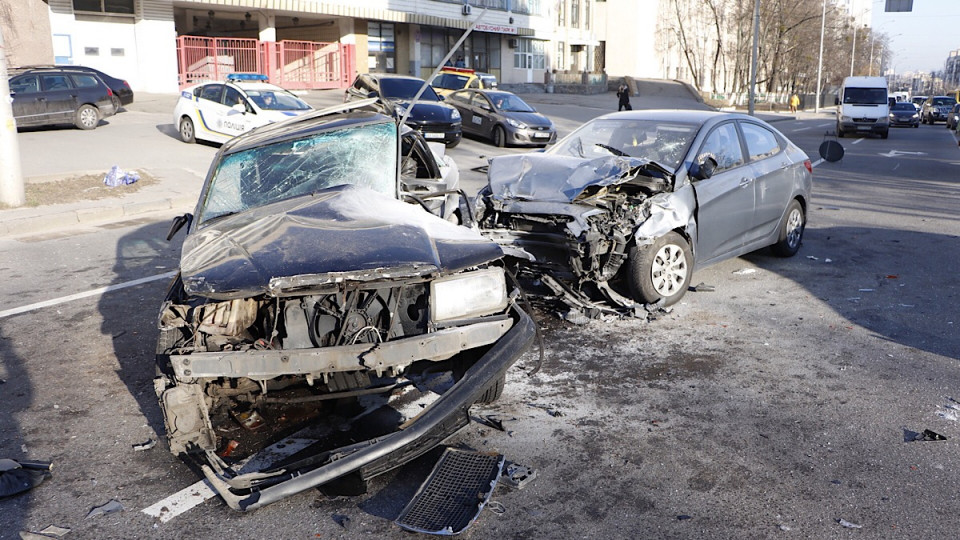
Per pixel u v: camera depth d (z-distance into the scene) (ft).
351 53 116.37
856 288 23.98
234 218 15.48
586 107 127.13
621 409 15.25
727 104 180.24
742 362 17.78
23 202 36.68
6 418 15.06
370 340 12.26
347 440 13.87
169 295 13.23
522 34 149.18
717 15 221.46
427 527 11.02
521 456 13.32
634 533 11.01
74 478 12.71
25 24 83.20
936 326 20.24
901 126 138.10
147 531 11.18
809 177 28.12
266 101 55.93
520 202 20.90
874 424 14.47
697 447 13.61
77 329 20.39
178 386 11.96
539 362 14.69
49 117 62.44
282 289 11.50
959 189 46.93
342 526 11.27
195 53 98.99
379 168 17.30
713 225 22.82
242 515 11.59
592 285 21.91
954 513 11.43
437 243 13.46
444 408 11.87
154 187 42.70
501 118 68.23
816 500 11.84
